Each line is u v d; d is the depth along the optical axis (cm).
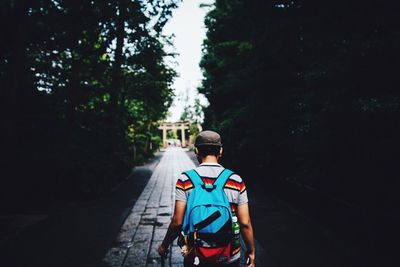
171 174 1521
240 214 175
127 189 1056
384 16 411
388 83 396
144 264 403
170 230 177
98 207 768
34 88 816
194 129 4941
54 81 892
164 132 6619
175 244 479
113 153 1199
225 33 1151
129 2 884
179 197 174
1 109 702
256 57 771
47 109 843
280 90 770
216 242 163
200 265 164
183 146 6631
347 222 464
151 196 923
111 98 1190
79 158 902
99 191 887
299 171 648
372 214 393
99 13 863
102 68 1021
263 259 408
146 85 1446
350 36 430
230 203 175
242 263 400
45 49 856
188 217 170
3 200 705
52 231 557
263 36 615
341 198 499
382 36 382
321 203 565
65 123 892
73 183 877
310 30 511
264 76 775
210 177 179
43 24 822
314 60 528
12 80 702
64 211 721
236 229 175
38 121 802
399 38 362
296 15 552
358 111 383
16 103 725
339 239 466
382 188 413
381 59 382
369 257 388
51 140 851
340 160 447
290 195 761
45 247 471
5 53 742
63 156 837
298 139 568
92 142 1062
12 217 653
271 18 585
